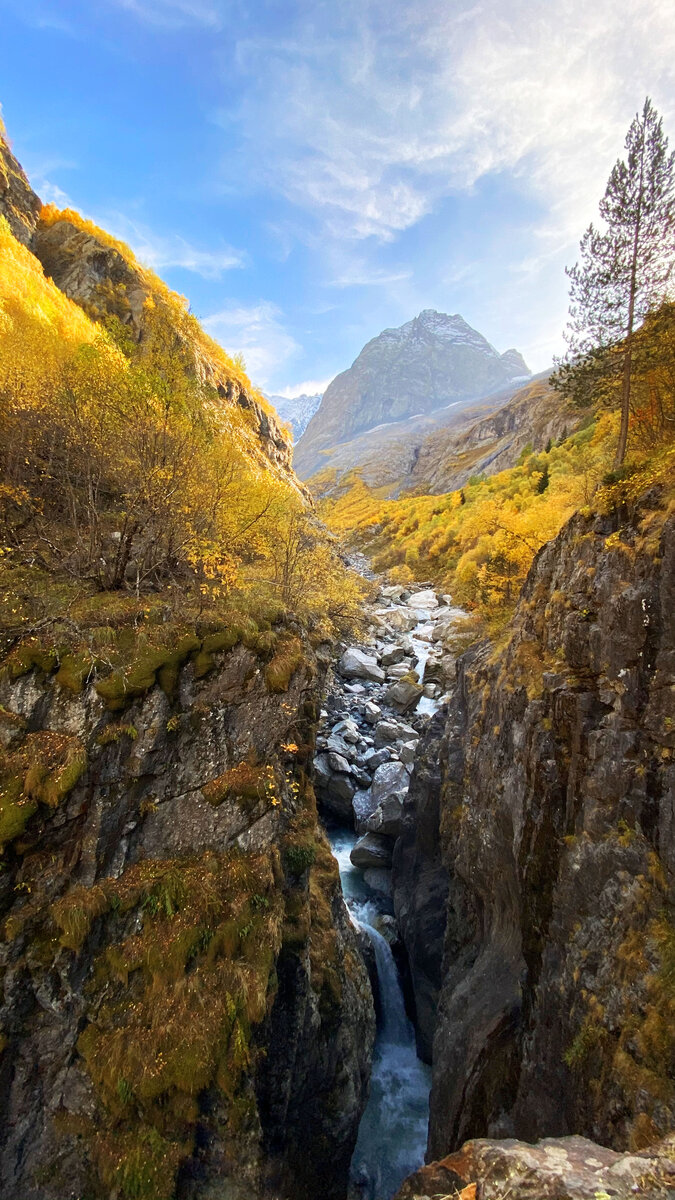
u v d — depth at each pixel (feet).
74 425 34.06
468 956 46.39
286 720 34.60
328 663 97.25
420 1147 42.65
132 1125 23.03
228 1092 24.70
